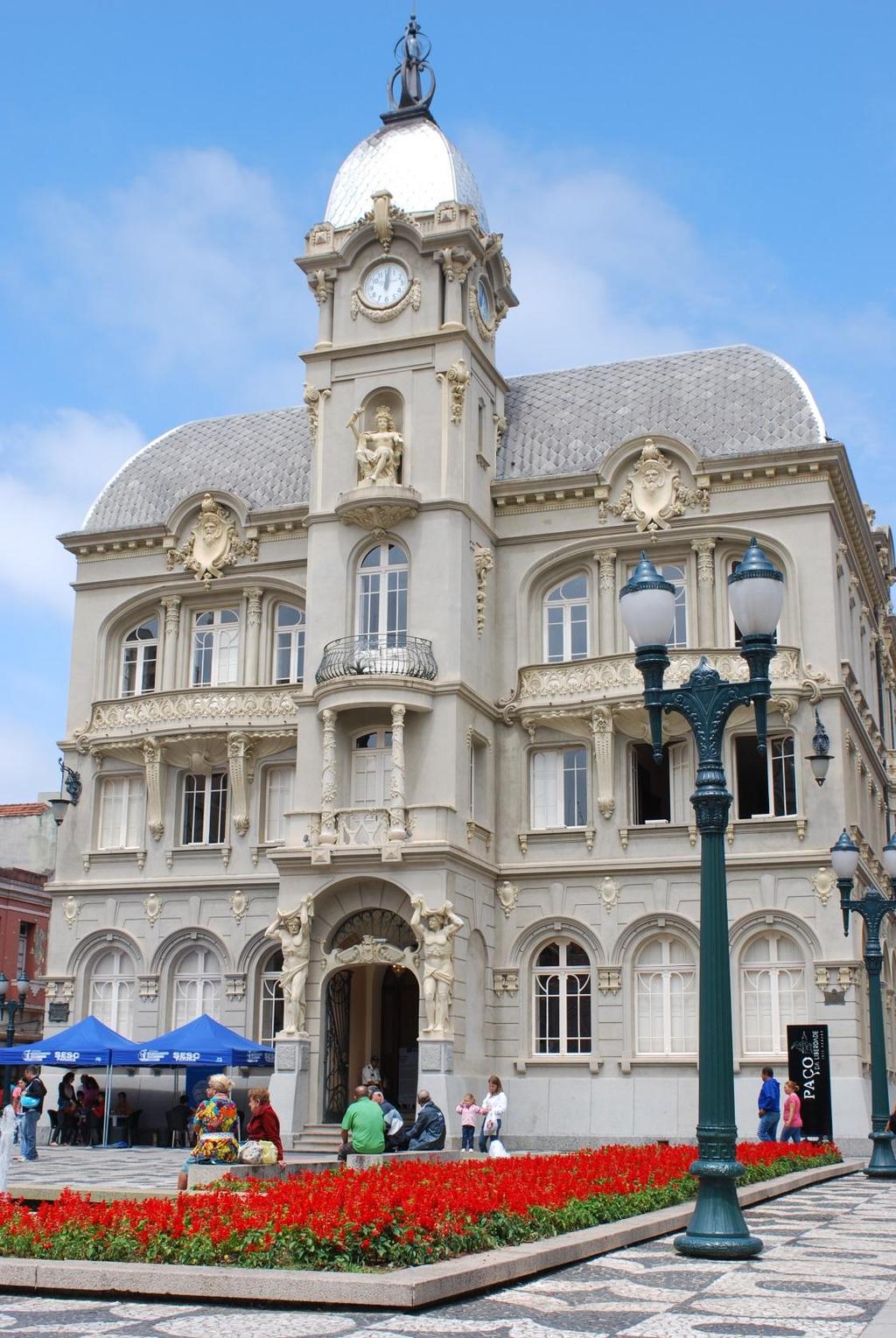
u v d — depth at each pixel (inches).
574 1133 1579.7
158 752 1807.3
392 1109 1168.2
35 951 2566.4
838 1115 1483.8
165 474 1979.6
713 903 670.5
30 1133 1363.2
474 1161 892.6
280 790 1793.8
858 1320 480.1
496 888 1675.7
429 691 1610.5
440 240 1728.6
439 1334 451.8
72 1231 582.6
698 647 1646.2
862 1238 721.6
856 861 1220.5
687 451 1686.8
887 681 2252.7
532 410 1847.9
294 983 1576.0
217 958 1769.2
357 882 1592.0
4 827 2687.0
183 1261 556.7
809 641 1616.6
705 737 689.0
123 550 1926.7
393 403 1734.7
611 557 1716.3
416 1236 560.1
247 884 1759.4
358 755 1665.8
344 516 1688.0
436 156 1804.9
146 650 1925.4
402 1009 1784.0
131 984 1807.3
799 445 1654.8
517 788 1692.9
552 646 1752.0
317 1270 539.8
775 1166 1079.0
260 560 1847.9
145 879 1807.3
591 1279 572.1
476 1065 1584.6
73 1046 1488.7
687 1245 643.5
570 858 1654.8
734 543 1679.4
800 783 1583.4
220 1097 959.6
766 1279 572.1
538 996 1651.1
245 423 2032.5
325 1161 1005.2
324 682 1627.7
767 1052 1536.7
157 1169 1244.5
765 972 1562.5
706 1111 660.7
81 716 1897.1
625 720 1648.6
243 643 1846.7
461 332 1695.4
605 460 1721.2
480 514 1723.7
